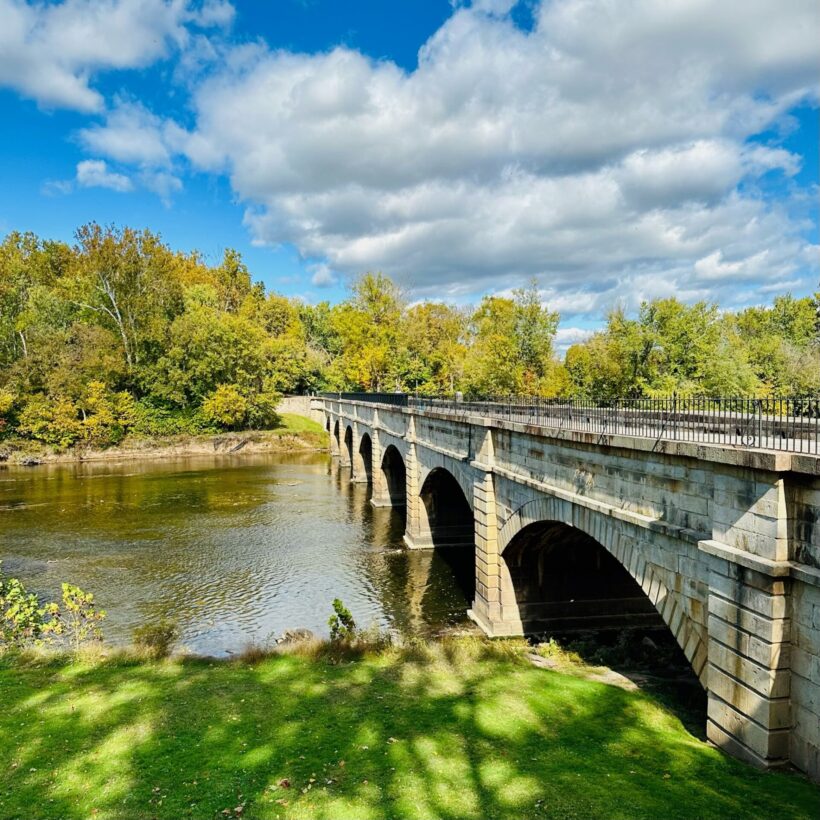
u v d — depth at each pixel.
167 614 24.89
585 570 22.62
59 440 72.88
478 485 23.48
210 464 69.62
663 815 9.40
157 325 83.88
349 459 67.62
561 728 13.21
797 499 9.68
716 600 11.15
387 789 10.47
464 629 22.97
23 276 89.94
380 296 87.12
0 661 17.62
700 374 43.66
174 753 11.88
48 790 10.58
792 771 9.97
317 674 16.45
